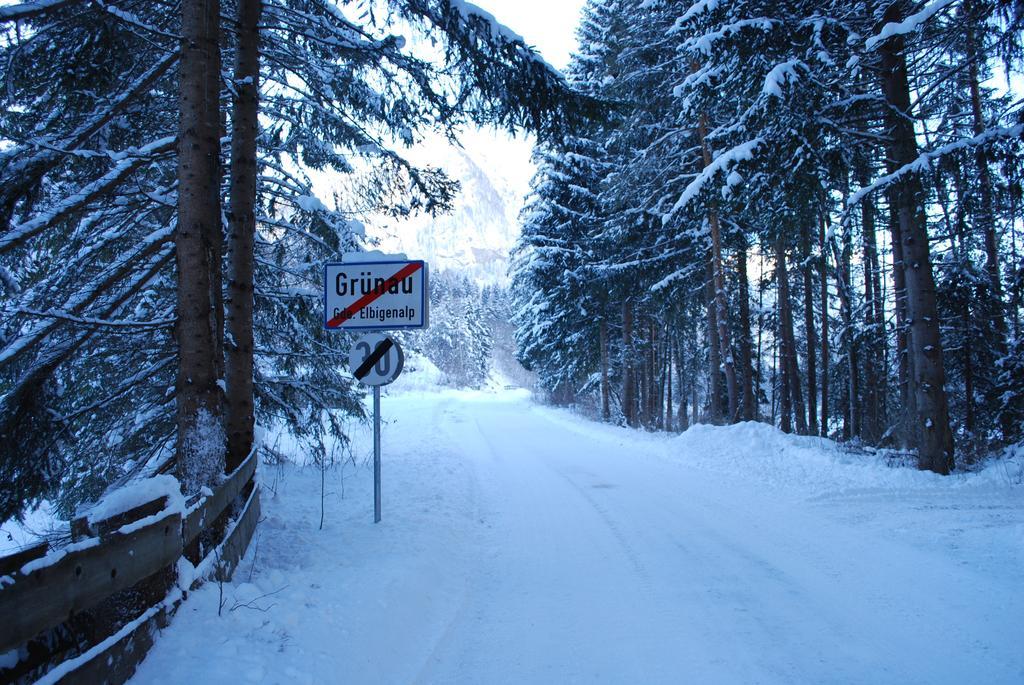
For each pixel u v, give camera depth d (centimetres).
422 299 688
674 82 1655
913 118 1052
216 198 519
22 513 559
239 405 623
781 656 379
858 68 1092
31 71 592
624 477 1095
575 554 625
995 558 541
